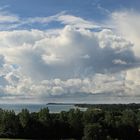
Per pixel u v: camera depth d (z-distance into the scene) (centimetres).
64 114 17512
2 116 16062
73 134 16800
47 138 16362
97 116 17362
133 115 18675
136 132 17375
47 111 17075
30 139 15700
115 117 17988
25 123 15938
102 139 15075
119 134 17038
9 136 15888
